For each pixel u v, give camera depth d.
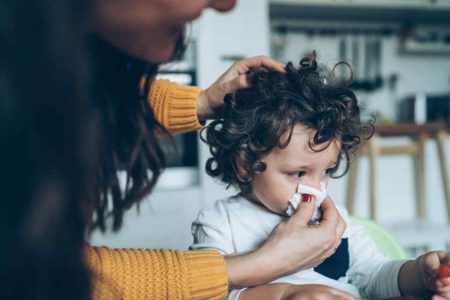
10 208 0.29
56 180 0.30
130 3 0.38
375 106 3.02
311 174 0.76
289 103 0.76
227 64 2.10
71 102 0.29
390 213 2.65
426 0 2.69
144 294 0.56
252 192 0.81
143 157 0.58
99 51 0.47
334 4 2.56
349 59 2.99
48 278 0.31
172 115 0.90
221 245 0.81
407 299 0.70
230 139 0.79
